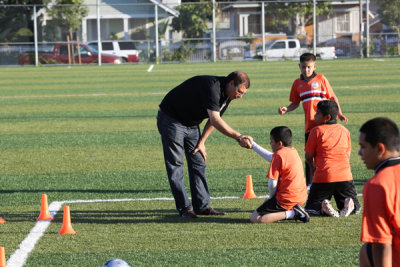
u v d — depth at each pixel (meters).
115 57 117.81
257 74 84.12
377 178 9.38
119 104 53.69
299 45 119.62
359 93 58.03
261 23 120.12
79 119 44.53
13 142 35.16
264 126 39.53
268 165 27.78
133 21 132.12
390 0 119.62
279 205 18.19
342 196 19.20
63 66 114.94
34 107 52.50
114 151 31.83
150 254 15.61
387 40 120.62
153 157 30.06
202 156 19.34
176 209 20.28
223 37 119.56
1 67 114.00
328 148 18.92
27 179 25.55
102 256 15.50
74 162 29.09
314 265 14.62
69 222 17.70
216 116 17.81
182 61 118.44
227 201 21.31
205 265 14.73
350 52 121.06
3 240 17.00
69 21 117.19
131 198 21.98
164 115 18.84
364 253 10.55
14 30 115.94
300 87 23.33
